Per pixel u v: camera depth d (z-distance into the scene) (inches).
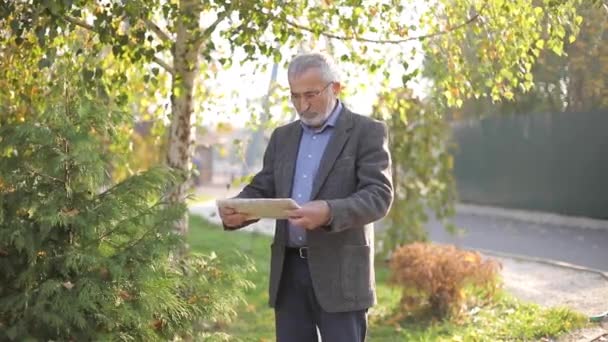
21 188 123.3
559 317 216.5
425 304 232.8
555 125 553.3
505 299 249.0
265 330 216.1
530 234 470.3
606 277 298.8
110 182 136.2
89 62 161.6
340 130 110.7
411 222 322.0
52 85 163.9
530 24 171.8
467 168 669.3
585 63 273.1
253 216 102.8
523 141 591.2
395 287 245.8
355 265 109.3
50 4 140.9
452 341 199.9
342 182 108.8
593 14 224.7
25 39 161.6
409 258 233.1
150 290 125.0
